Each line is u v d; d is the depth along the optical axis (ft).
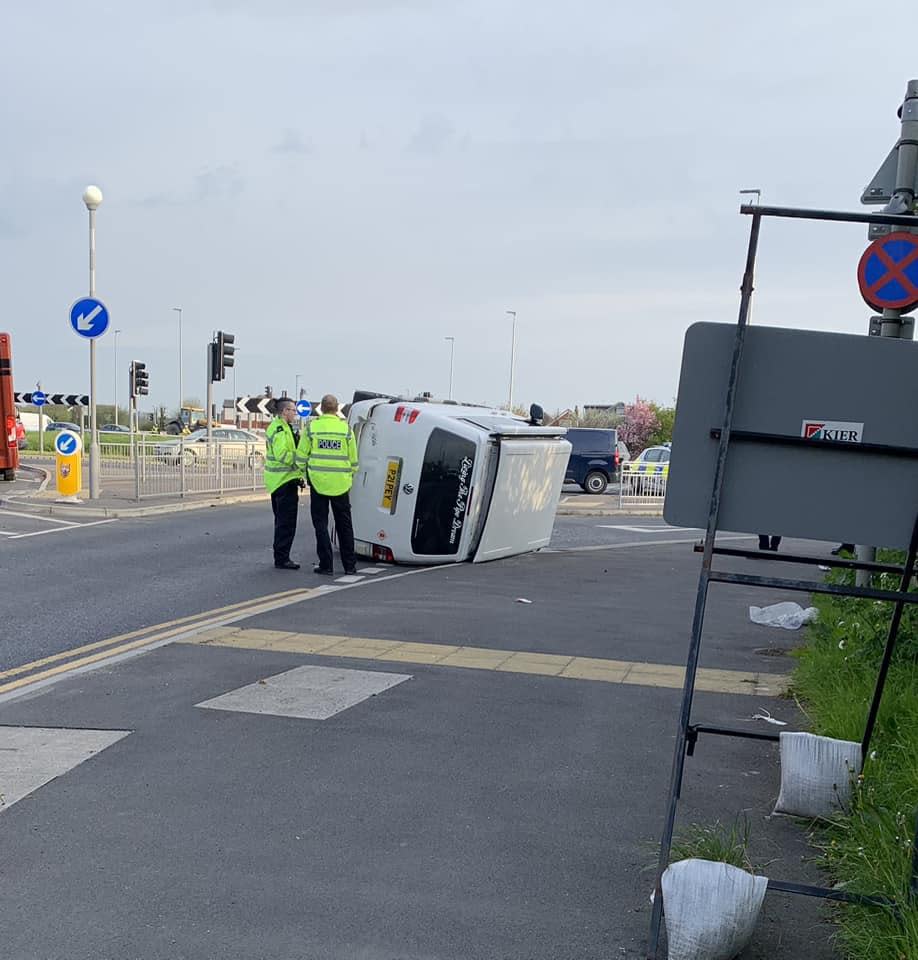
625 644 29.09
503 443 46.62
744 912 11.05
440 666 25.49
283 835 15.02
